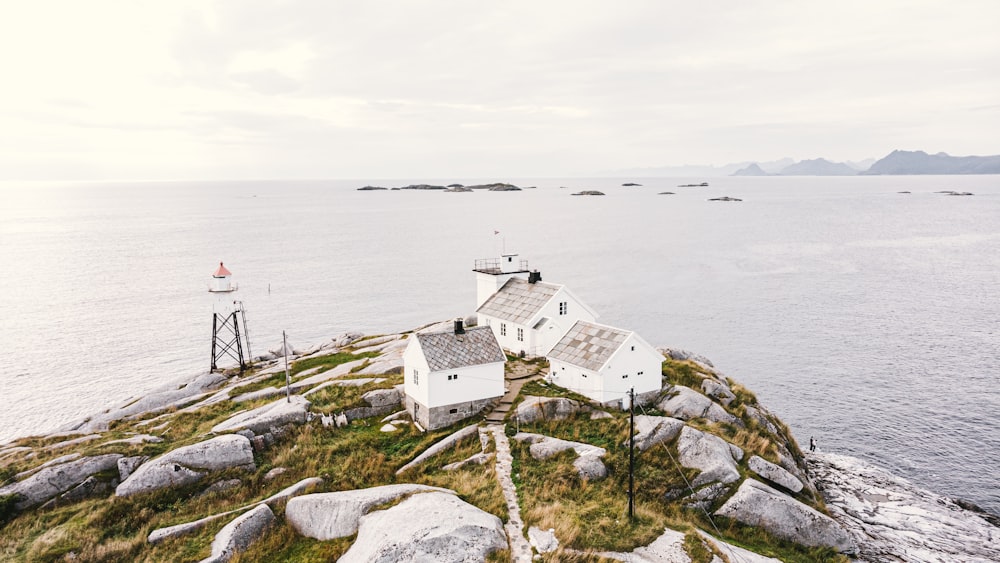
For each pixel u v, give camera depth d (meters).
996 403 73.19
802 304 121.62
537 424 44.62
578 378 48.81
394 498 33.44
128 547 31.66
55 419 69.75
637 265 163.75
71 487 36.69
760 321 109.88
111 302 122.62
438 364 44.91
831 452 61.50
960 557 38.69
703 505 36.62
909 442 63.75
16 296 127.19
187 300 125.00
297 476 38.91
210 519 33.78
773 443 45.69
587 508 34.25
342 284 142.25
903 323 107.56
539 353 58.03
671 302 123.69
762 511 36.09
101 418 55.00
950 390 77.56
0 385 79.38
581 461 38.56
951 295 127.44
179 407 55.25
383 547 27.55
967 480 55.97
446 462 39.94
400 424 45.94
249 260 174.50
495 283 66.50
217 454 38.88
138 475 36.78
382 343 69.38
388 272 157.38
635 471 38.59
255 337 101.38
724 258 175.25
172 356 91.19
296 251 192.25
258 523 33.03
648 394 49.03
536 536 31.12
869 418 69.75
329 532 32.47
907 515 45.00
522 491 35.88
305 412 45.19
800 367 86.81
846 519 42.66
